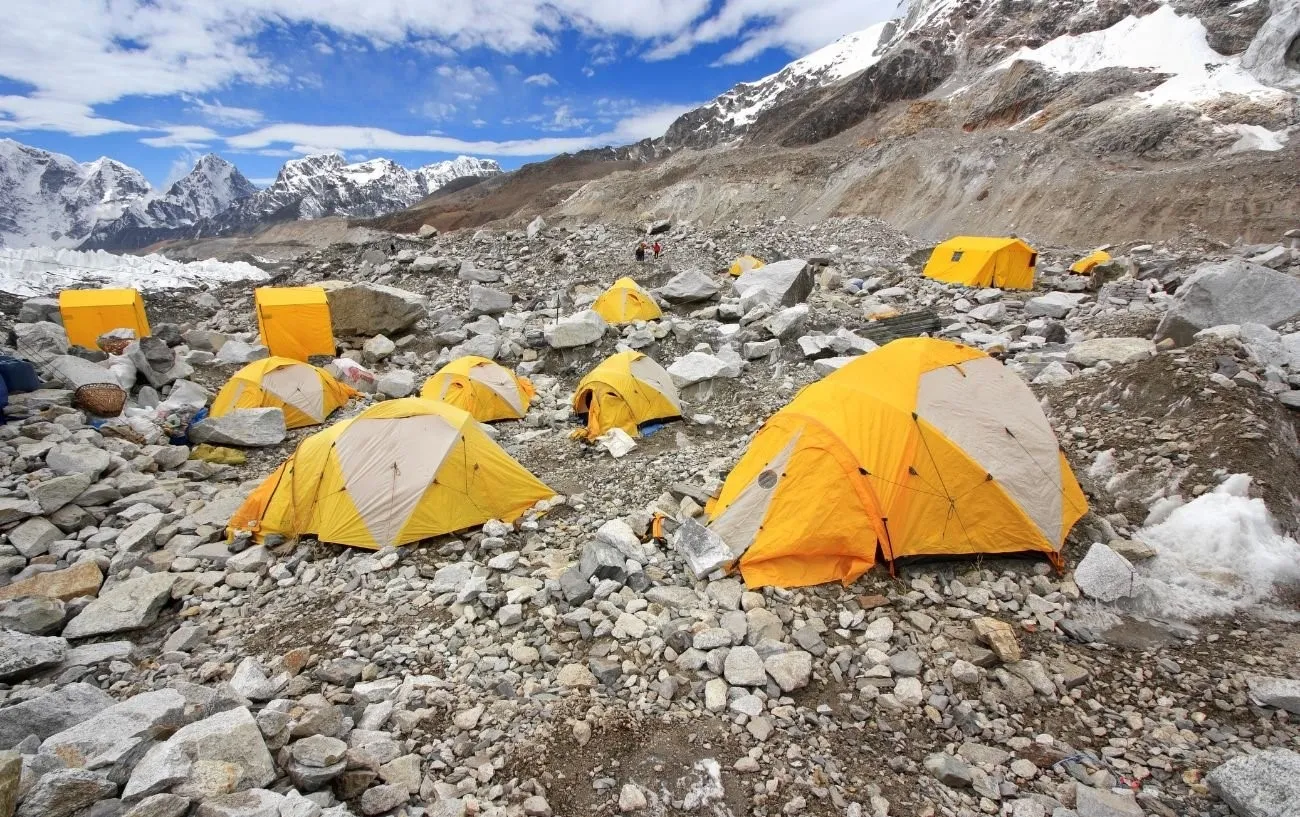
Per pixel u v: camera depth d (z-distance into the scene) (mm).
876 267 29688
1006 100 78188
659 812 4520
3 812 3408
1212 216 37844
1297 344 9672
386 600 7449
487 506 9328
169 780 3898
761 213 71188
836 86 128250
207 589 8172
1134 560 6773
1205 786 4465
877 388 7508
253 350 19562
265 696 5684
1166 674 5496
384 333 21594
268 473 12375
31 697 5703
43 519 9258
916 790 4660
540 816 4453
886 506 6891
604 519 9156
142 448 12266
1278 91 53406
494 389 14609
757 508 7422
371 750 4957
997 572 6938
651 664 5980
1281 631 5781
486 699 5668
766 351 16344
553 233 38781
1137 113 56438
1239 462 7465
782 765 4871
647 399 13055
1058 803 4469
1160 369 9586
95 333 20188
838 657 5941
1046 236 44719
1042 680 5488
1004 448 7102
